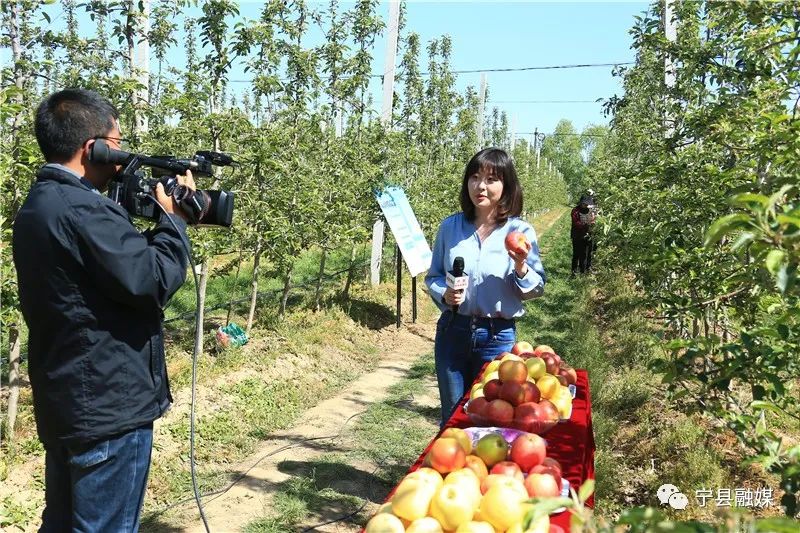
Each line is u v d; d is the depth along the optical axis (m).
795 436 5.17
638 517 1.41
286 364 8.25
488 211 4.14
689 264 4.72
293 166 9.02
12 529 4.34
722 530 1.38
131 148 6.88
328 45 11.34
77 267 2.61
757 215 1.71
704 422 5.62
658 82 10.20
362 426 6.70
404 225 10.62
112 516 2.77
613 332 10.09
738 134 4.60
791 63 3.48
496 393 3.25
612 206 10.26
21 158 5.14
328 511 4.88
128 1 6.72
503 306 4.13
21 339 8.01
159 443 5.70
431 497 2.23
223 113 7.50
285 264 8.91
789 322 3.02
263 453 5.98
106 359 2.66
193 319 9.84
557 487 2.43
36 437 5.55
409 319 12.13
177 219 2.92
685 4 7.01
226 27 7.46
